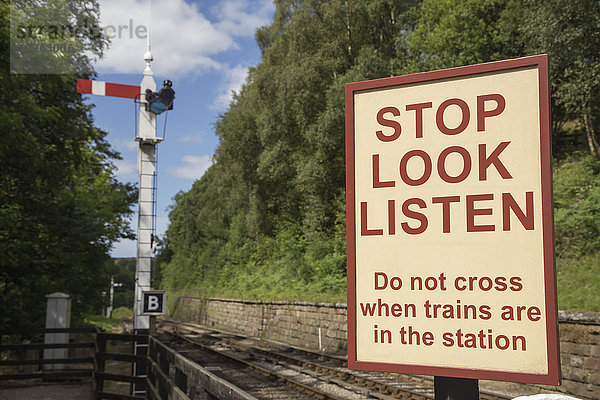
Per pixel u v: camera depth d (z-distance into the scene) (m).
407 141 2.49
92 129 19.31
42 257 18.38
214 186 54.84
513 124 2.33
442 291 2.37
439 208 2.41
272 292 28.70
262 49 37.16
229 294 37.81
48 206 18.27
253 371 15.12
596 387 9.30
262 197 35.22
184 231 68.44
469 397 2.33
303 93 27.30
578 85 19.06
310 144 28.88
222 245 49.19
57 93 17.38
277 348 22.05
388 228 2.48
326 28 29.33
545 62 2.29
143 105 11.20
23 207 17.84
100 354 9.76
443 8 25.53
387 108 2.54
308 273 26.17
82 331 12.05
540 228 2.24
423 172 2.45
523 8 23.17
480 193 2.35
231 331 34.91
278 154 30.41
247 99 37.75
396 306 2.43
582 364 9.69
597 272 12.43
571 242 14.73
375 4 27.47
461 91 2.42
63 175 17.50
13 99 15.03
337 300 20.31
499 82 2.37
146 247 10.92
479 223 2.34
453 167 2.40
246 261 40.16
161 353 6.34
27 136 14.83
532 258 2.24
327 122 25.66
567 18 18.83
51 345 11.74
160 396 5.98
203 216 55.22
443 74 2.45
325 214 28.48
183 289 58.09
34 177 16.50
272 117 30.28
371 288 2.48
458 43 24.25
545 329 2.19
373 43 29.94
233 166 41.28
